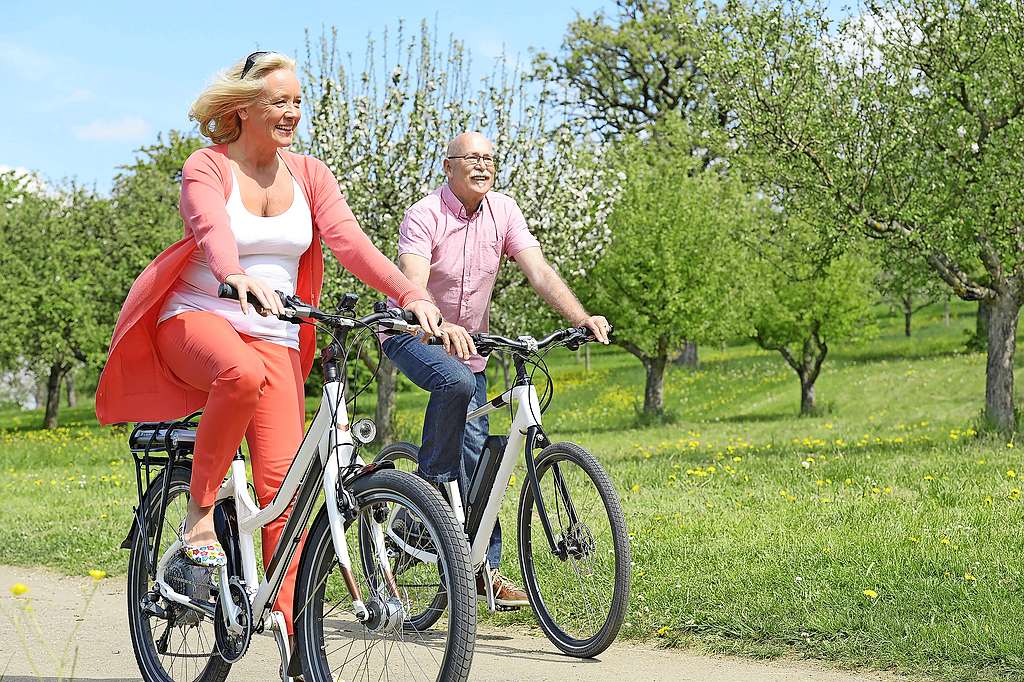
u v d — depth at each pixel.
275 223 4.70
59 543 9.59
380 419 24.81
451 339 4.25
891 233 18.95
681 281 31.70
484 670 5.41
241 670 5.52
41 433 36.44
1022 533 8.05
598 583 5.59
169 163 46.06
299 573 4.30
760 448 18.61
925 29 17.94
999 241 18.12
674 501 10.91
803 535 8.29
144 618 5.22
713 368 46.94
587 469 5.62
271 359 4.70
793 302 33.25
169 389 4.78
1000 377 19.77
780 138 18.80
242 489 4.66
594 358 59.72
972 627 5.38
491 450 5.75
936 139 18.22
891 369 40.97
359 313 20.97
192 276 4.64
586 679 5.21
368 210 21.59
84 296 36.06
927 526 8.52
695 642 5.77
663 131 35.53
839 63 18.72
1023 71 17.45
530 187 22.78
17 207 37.72
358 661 4.32
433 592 4.12
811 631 5.65
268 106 4.57
